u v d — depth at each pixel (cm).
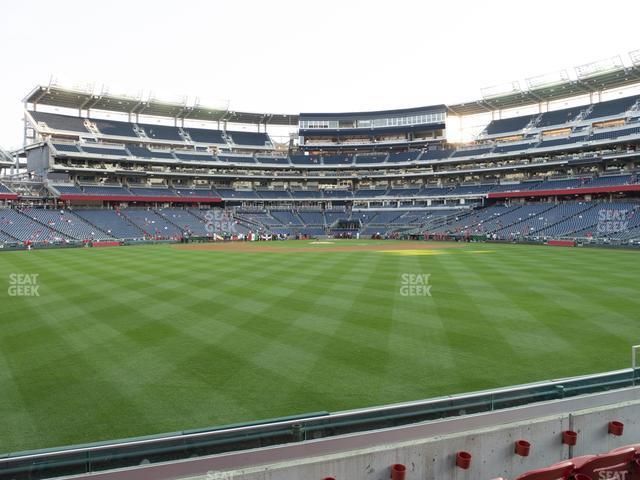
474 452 666
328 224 9044
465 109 9331
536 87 7838
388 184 9825
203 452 637
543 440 709
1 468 567
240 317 1709
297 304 1927
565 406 779
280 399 1001
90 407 967
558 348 1345
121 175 8112
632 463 566
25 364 1229
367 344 1384
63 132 7569
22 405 980
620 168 7100
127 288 2344
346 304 1928
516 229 6806
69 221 6638
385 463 626
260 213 9025
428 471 647
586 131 7369
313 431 675
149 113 8938
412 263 3541
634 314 1734
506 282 2508
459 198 8525
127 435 847
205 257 4125
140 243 6581
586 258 3859
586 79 7300
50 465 588
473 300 2012
